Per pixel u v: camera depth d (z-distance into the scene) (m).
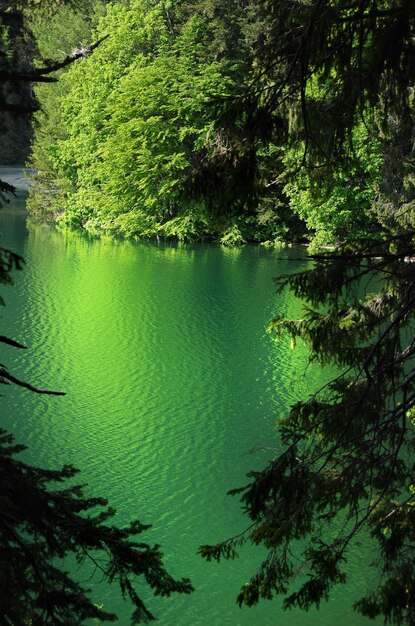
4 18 4.86
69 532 5.60
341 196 46.38
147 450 21.17
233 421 23.12
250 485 7.89
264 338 31.08
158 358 28.50
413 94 8.37
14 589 5.09
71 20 62.88
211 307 35.50
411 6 6.36
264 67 6.96
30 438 21.52
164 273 43.00
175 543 17.06
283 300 36.94
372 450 7.59
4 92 4.81
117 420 23.00
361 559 15.60
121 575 5.67
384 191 41.38
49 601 5.25
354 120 7.46
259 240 56.31
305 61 6.52
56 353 28.72
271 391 25.48
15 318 32.97
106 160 58.47
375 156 40.56
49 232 58.03
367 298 9.48
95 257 47.66
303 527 7.58
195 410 23.86
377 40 6.50
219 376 26.80
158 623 14.54
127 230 57.16
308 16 6.67
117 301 36.31
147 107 55.16
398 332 7.60
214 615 14.84
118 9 61.62
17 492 5.50
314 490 7.62
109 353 28.89
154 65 56.56
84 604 5.36
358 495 7.57
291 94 7.14
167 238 57.34
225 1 56.09
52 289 38.31
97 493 18.72
